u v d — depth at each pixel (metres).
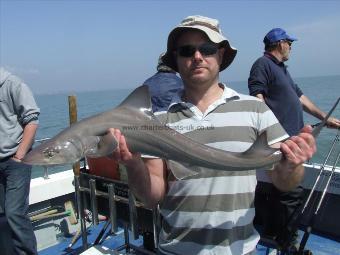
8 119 2.18
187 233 1.17
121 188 1.97
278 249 2.00
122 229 2.90
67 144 1.04
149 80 2.39
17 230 2.20
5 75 2.18
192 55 1.16
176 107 1.21
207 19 1.20
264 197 2.21
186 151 1.13
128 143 1.10
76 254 2.56
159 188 1.21
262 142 1.13
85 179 2.15
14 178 2.18
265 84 2.33
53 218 2.81
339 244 2.42
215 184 1.15
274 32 2.31
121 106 1.14
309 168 2.48
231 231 1.14
